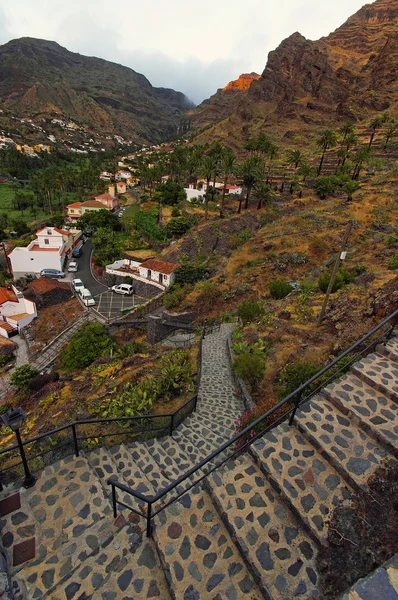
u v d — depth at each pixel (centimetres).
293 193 5262
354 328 1123
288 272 3000
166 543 390
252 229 4419
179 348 1614
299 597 322
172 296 2812
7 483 509
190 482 614
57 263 3975
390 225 3200
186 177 7425
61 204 7094
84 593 357
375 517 377
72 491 500
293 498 405
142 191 8056
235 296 2817
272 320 1653
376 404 516
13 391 2281
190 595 338
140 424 793
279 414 711
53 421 1093
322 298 1805
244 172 4681
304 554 359
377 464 429
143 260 3850
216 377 1266
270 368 1182
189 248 4028
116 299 3456
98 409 1010
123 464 615
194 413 962
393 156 5934
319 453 462
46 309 3297
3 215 5859
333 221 3616
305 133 9144
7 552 409
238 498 422
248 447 491
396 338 687
